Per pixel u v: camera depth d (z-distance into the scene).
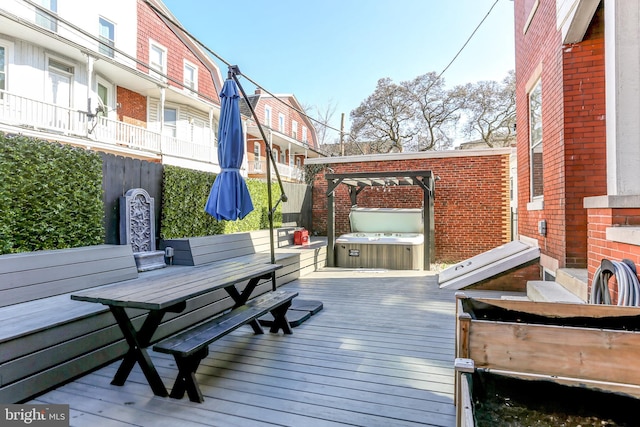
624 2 2.64
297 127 22.73
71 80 9.65
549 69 4.39
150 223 5.11
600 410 1.32
